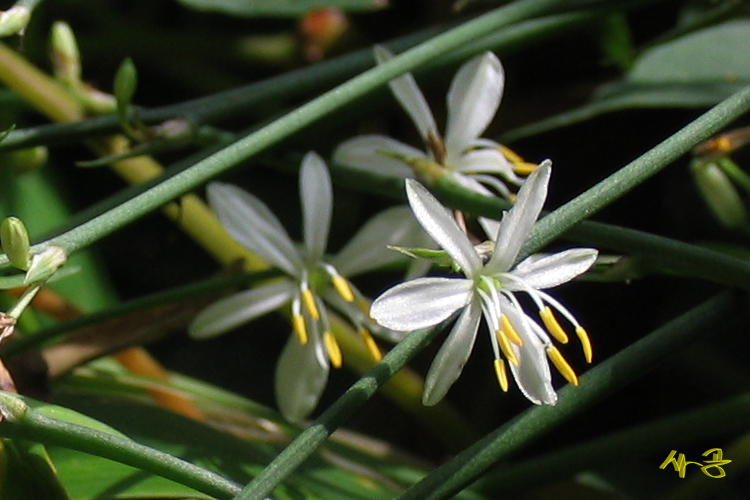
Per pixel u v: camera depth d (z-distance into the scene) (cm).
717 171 23
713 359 27
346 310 22
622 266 21
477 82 23
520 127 28
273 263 22
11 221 19
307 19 31
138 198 20
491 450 20
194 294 22
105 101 24
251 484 19
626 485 26
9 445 20
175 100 33
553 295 28
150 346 30
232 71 33
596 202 20
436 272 23
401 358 19
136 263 31
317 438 19
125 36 31
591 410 29
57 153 31
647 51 27
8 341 23
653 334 20
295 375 23
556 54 30
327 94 21
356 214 30
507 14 23
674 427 23
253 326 30
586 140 29
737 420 23
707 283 28
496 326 20
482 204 22
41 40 30
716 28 27
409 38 25
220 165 21
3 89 27
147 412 23
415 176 23
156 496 21
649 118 29
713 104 26
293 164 23
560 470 23
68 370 23
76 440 19
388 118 31
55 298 25
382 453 25
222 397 25
